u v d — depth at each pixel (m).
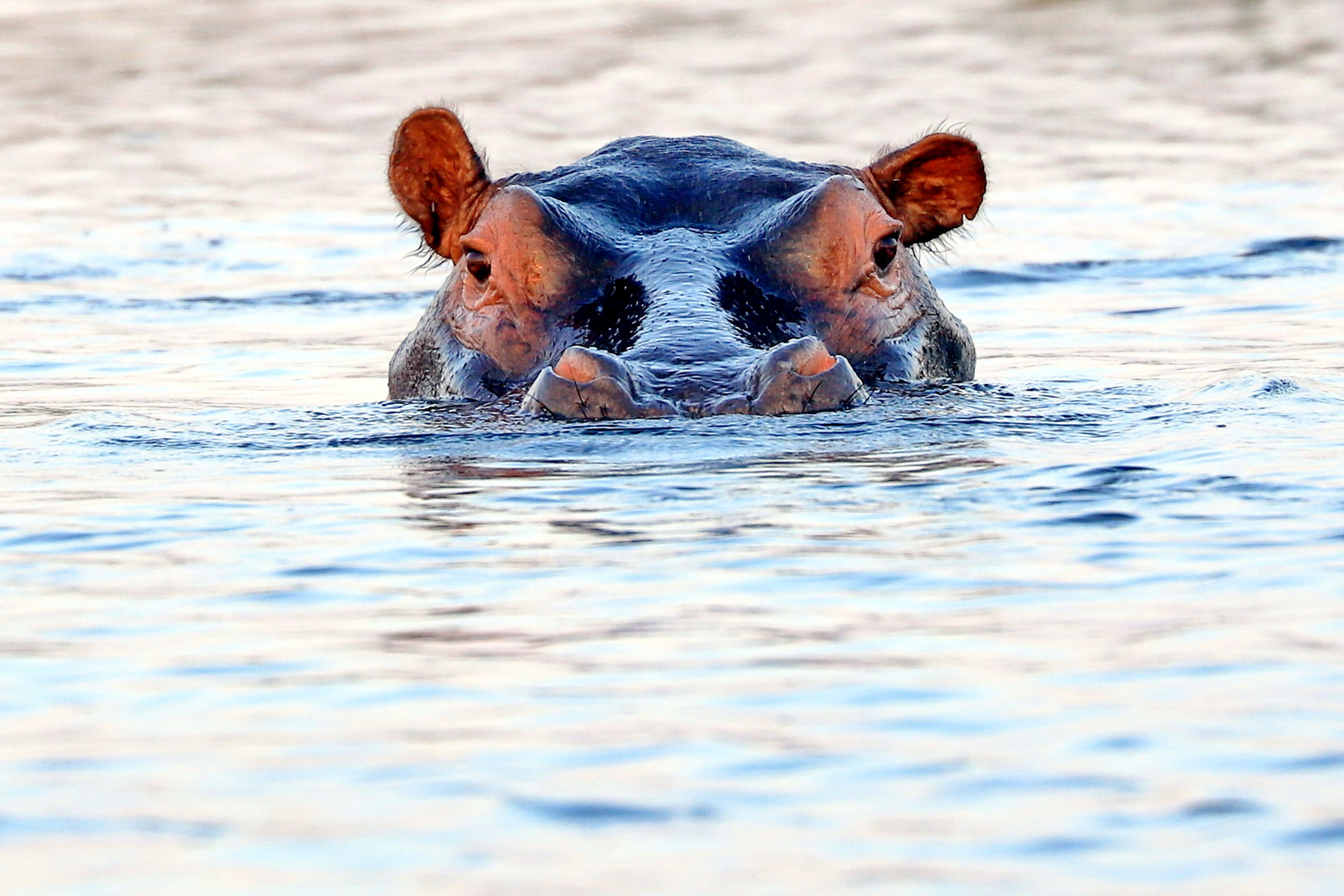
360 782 15.02
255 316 62.44
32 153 100.94
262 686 17.67
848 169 43.00
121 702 17.23
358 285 69.06
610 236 37.81
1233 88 118.00
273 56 132.25
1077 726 16.05
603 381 32.09
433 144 42.03
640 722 16.41
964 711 16.52
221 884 12.98
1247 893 12.58
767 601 20.48
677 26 144.88
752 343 34.75
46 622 20.17
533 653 18.66
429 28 144.12
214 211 85.88
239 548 23.81
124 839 13.85
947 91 116.88
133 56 132.62
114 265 72.88
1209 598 20.16
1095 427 32.25
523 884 12.96
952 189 43.34
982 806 14.34
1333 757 15.16
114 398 43.91
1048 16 148.38
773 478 27.47
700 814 14.26
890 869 13.17
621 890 12.86
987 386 38.22
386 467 29.94
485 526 24.83
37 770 15.40
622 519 24.98
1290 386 37.06
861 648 18.58
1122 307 60.66
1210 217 79.88
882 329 38.09
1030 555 22.38
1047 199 85.75
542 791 14.77
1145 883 12.83
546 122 105.69
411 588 21.47
